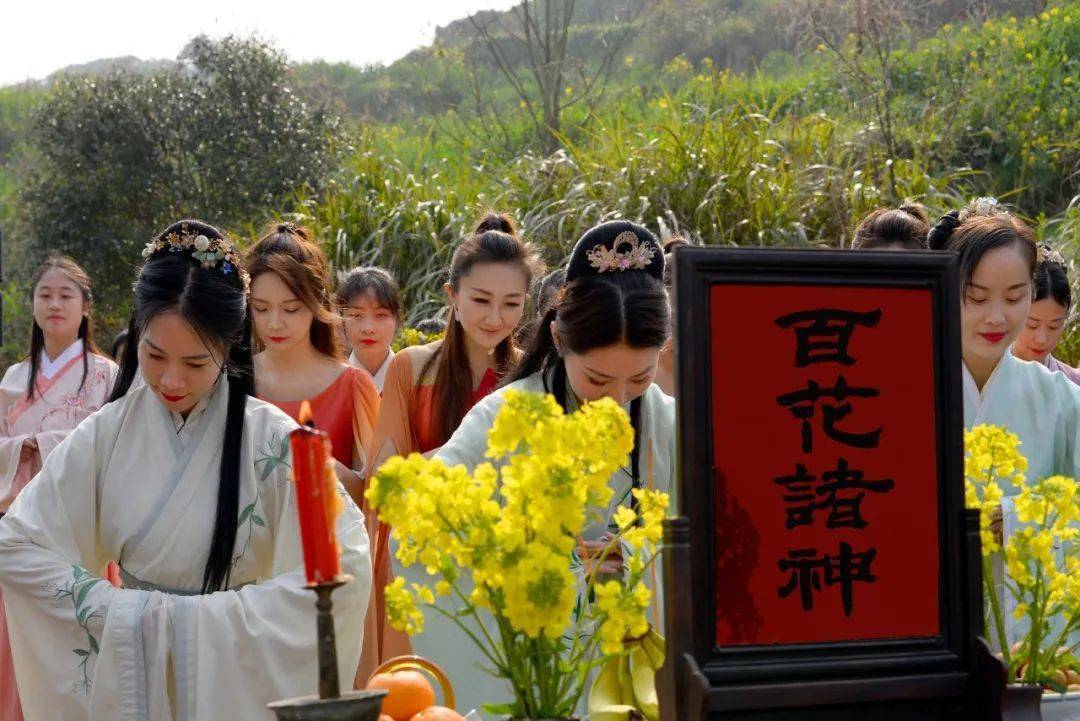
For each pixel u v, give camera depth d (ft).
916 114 34.91
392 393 13.71
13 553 9.07
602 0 67.92
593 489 5.92
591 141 31.81
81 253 44.32
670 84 54.60
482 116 45.09
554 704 6.03
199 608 8.81
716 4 63.82
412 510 5.77
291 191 42.16
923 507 6.45
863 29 36.37
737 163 27.07
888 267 6.45
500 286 12.86
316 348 14.53
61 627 8.91
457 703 8.84
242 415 9.48
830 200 26.55
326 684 4.88
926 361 6.52
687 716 5.97
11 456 17.28
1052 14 39.42
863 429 6.41
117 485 9.34
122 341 20.42
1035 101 34.55
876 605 6.35
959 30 42.32
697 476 6.15
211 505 9.32
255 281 14.10
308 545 4.85
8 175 60.90
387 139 43.19
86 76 47.67
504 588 5.72
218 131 44.16
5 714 13.75
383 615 13.26
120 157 44.24
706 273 6.26
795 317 6.36
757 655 6.15
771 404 6.30
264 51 45.39
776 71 54.13
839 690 6.13
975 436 7.36
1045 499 7.07
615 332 8.64
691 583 6.05
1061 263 14.83
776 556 6.25
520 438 5.82
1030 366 10.87
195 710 8.70
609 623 5.90
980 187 33.12
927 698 6.31
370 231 29.66
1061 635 7.05
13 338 45.75
